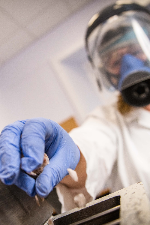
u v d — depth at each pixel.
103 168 0.69
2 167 0.28
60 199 0.41
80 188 0.44
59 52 2.50
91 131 0.86
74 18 2.32
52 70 2.60
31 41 2.54
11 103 2.89
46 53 2.56
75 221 0.37
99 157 0.70
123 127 0.89
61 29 2.41
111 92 0.99
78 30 2.34
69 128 2.35
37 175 0.33
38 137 0.32
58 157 0.38
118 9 0.81
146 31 0.79
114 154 0.82
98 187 0.58
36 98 2.76
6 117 2.81
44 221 0.34
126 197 0.34
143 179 0.77
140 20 0.80
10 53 2.62
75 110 2.59
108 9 0.82
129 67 0.73
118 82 0.79
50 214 0.36
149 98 0.72
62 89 2.62
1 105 2.81
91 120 1.00
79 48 2.40
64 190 0.43
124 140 0.86
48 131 0.36
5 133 0.33
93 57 0.91
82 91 2.77
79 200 0.40
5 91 2.91
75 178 0.41
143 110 0.91
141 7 0.81
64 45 2.45
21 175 0.29
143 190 0.34
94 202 0.38
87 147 0.70
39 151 0.30
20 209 0.29
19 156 0.29
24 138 0.31
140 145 0.83
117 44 0.77
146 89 0.71
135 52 0.76
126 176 0.80
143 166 0.78
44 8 1.91
